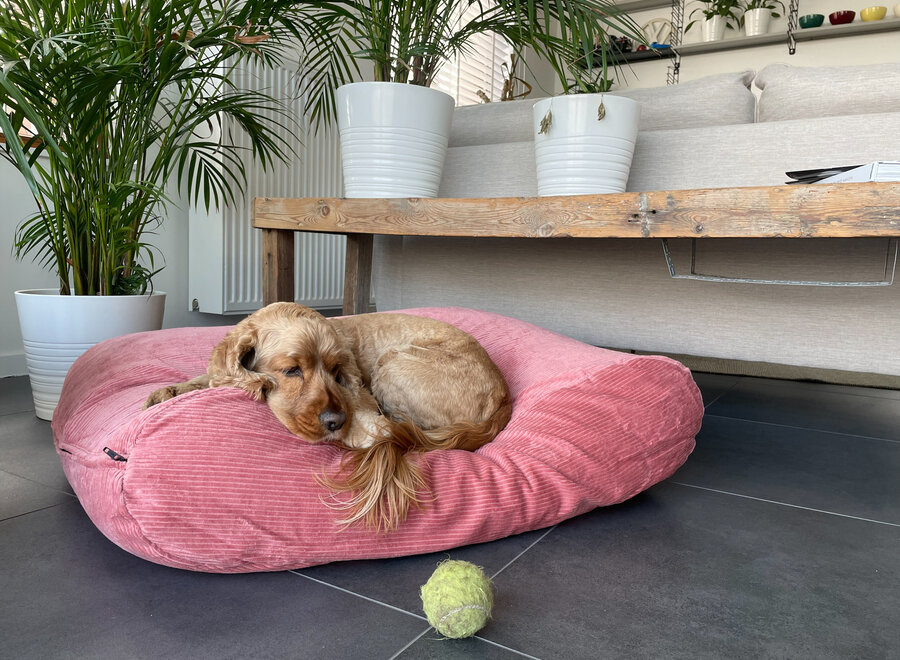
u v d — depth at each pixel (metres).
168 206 3.40
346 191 2.47
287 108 3.66
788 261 2.44
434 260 3.18
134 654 0.94
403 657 0.94
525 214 2.05
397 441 1.32
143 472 1.10
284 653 0.95
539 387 1.62
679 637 1.00
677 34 6.37
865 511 1.52
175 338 1.84
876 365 2.34
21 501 1.49
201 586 1.14
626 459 1.48
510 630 1.01
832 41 5.82
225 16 2.12
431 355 1.64
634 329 2.77
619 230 1.90
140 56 2.02
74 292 2.21
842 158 2.30
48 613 1.04
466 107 3.20
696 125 2.69
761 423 2.31
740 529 1.42
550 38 2.32
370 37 2.48
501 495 1.30
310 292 4.04
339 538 1.18
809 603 1.11
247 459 1.16
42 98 1.87
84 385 1.59
